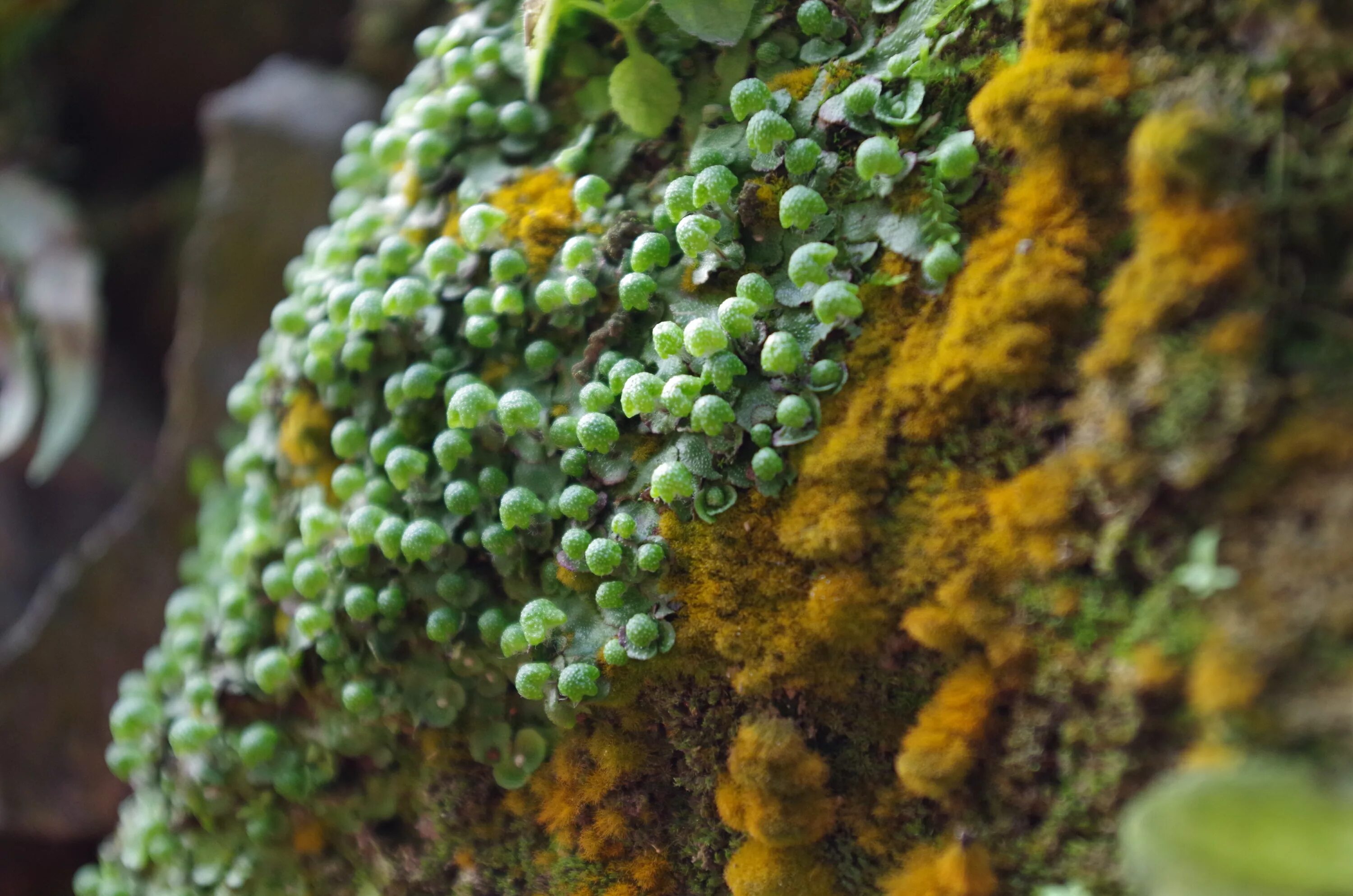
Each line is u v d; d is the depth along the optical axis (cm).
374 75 44
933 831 27
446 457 29
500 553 29
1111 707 26
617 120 30
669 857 28
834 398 27
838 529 27
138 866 32
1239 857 24
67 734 41
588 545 28
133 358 56
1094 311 26
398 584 29
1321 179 25
